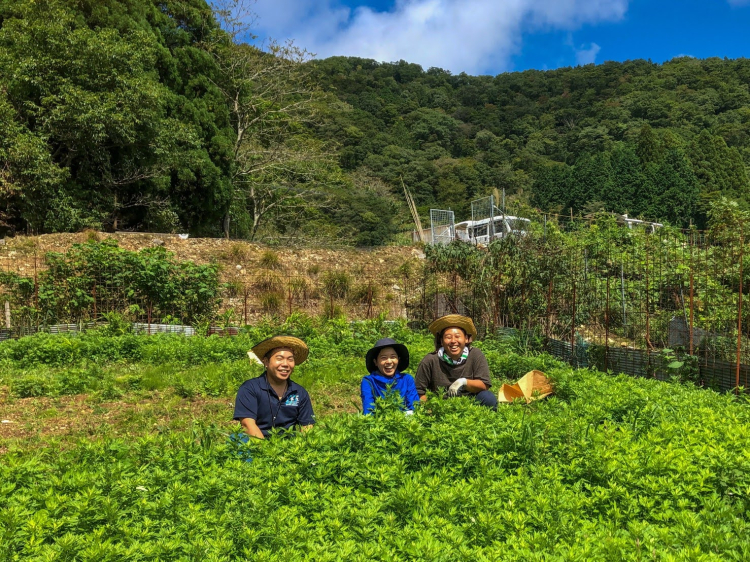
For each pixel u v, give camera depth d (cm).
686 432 469
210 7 2970
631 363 951
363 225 4822
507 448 426
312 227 4003
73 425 725
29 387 865
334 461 394
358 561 282
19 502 335
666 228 1490
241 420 513
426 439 429
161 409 791
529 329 1232
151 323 1421
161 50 2519
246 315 1514
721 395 719
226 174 2784
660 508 342
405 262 1989
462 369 639
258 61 3266
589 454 406
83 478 364
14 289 1377
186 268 1492
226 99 3091
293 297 1716
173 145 2341
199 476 379
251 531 305
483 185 7806
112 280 1419
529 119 11188
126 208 2488
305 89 3450
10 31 1988
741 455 397
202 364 1061
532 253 1348
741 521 321
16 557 287
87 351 1085
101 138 2016
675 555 276
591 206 5603
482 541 315
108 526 316
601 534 308
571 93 12188
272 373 530
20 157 1884
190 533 307
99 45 2006
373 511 328
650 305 1312
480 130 10725
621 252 1436
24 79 1928
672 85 11425
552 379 695
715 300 1107
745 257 1131
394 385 577
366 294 1748
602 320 1343
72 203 2097
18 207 2097
